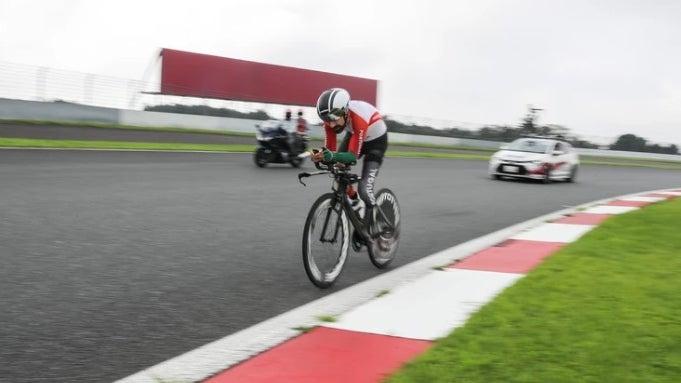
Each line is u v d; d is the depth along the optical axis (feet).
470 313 12.39
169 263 16.93
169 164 50.62
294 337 11.12
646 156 167.02
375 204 16.70
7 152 49.85
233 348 10.53
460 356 9.75
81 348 10.44
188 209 26.89
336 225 15.38
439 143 142.82
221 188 35.83
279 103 128.06
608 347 10.04
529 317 11.79
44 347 10.43
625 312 12.01
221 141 87.30
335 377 9.21
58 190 30.45
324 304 13.53
